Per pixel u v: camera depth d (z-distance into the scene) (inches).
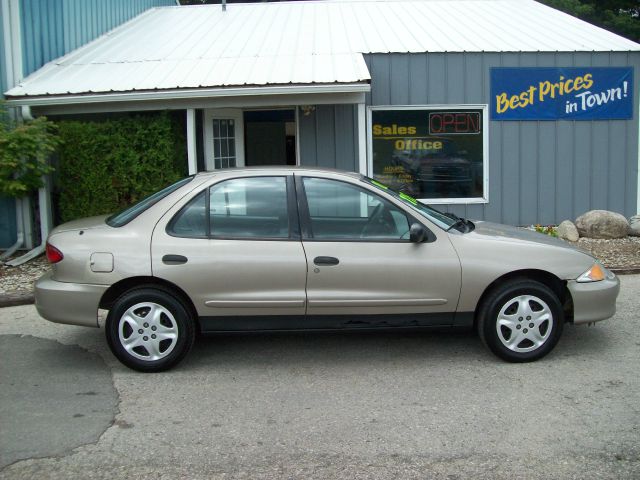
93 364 227.9
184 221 216.7
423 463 156.3
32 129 379.6
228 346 245.6
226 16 584.1
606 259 375.2
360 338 253.0
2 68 409.1
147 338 214.2
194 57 455.2
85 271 212.2
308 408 189.0
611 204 474.6
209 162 459.8
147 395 199.8
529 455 159.5
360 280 213.0
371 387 204.1
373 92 457.1
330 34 505.0
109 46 495.8
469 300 216.7
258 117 506.6
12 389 205.5
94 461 159.3
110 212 412.2
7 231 424.5
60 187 421.7
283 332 217.2
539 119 465.1
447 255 215.0
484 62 457.4
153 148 409.7
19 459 160.6
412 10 577.6
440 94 458.6
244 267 211.5
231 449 164.7
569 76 462.0
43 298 216.2
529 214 471.8
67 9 477.7
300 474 152.2
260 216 217.2
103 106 403.9
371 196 219.3
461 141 465.7
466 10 572.1
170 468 155.8
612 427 173.6
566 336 250.4
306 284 212.8
